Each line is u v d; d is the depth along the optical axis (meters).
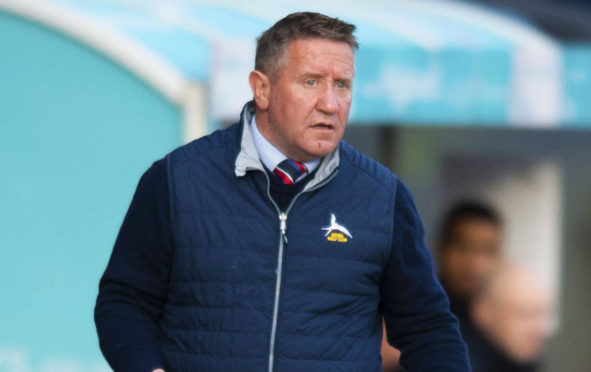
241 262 9.78
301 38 9.81
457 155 21.95
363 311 10.08
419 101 19.42
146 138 21.02
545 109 19.31
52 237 21.23
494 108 19.34
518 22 21.78
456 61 19.36
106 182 21.19
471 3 22.11
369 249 10.06
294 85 9.82
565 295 21.91
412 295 10.26
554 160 21.91
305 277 9.84
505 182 21.94
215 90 19.92
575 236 21.83
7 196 21.22
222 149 10.19
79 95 21.11
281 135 9.98
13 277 21.22
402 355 10.49
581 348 21.83
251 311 9.70
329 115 9.79
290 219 9.95
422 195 22.03
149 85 20.97
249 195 9.95
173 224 9.88
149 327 9.87
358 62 19.55
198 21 21.56
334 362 9.79
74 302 21.23
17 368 21.23
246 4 22.34
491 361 21.91
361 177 10.32
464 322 21.95
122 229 10.19
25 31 21.11
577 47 20.31
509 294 21.92
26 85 21.14
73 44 21.05
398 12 22.28
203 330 9.75
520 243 21.95
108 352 9.69
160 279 10.02
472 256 21.95
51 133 21.22
